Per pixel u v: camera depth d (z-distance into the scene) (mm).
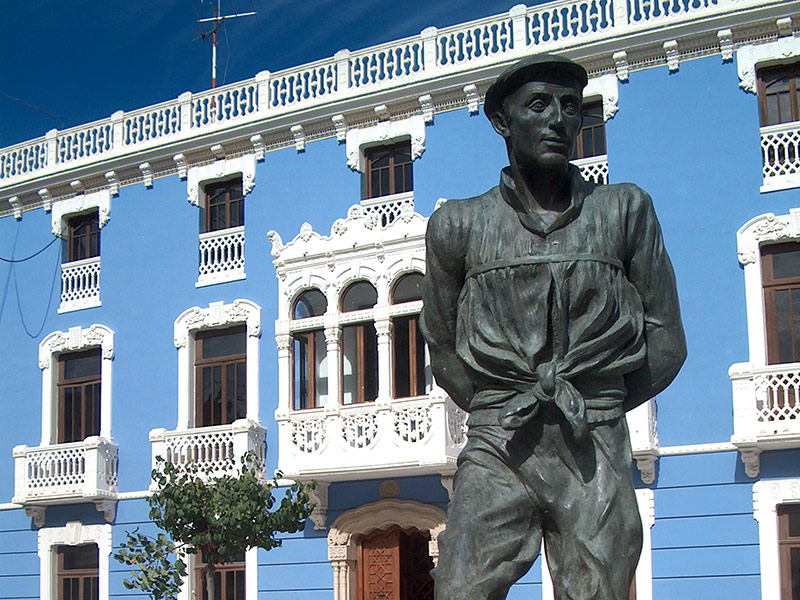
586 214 3994
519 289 3914
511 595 19766
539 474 3805
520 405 3793
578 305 3885
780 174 19391
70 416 25578
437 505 20969
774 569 18359
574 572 3727
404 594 21703
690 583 18922
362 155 22875
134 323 24828
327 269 22031
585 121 21109
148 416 24266
